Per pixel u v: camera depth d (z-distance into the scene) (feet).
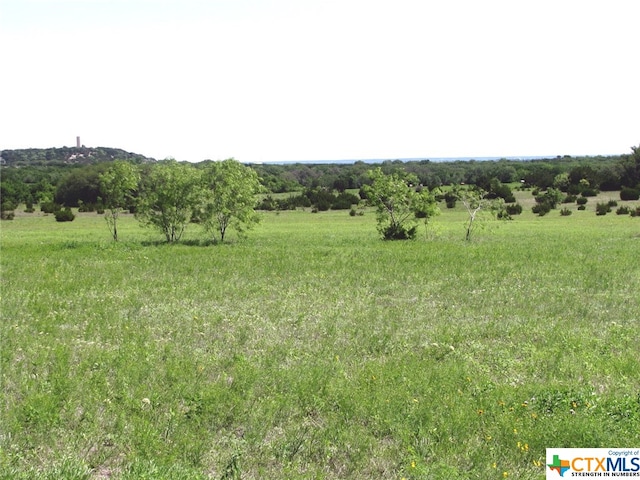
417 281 65.77
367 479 22.74
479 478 22.24
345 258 85.30
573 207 236.02
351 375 33.94
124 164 120.78
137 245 106.22
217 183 117.91
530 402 29.53
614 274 69.15
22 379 31.86
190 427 26.37
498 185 270.46
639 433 25.90
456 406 28.37
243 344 40.98
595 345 40.78
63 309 50.70
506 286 62.75
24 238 130.72
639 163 290.15
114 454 24.16
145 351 37.50
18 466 22.74
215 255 89.66
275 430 26.86
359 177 353.92
